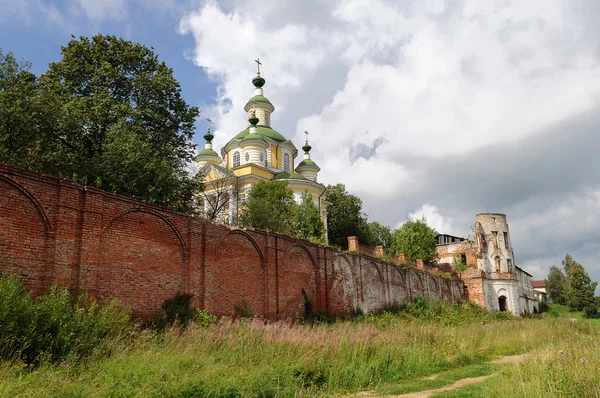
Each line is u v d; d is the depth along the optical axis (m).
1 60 23.11
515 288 57.44
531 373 10.52
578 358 11.24
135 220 15.77
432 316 33.16
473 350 17.53
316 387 10.76
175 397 8.43
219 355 11.79
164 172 23.41
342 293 28.42
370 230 67.06
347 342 14.29
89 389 8.21
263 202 34.12
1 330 9.62
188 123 32.19
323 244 27.83
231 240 20.14
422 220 57.09
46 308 10.75
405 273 38.34
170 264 16.94
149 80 29.72
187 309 16.66
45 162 22.94
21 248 12.35
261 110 63.59
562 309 91.19
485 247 57.75
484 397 9.79
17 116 20.89
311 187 54.22
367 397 10.52
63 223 13.33
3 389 7.65
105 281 14.36
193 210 28.36
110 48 30.00
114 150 22.45
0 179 12.12
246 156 55.94
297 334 14.58
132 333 12.04
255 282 21.28
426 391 11.35
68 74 28.58
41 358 9.70
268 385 9.73
